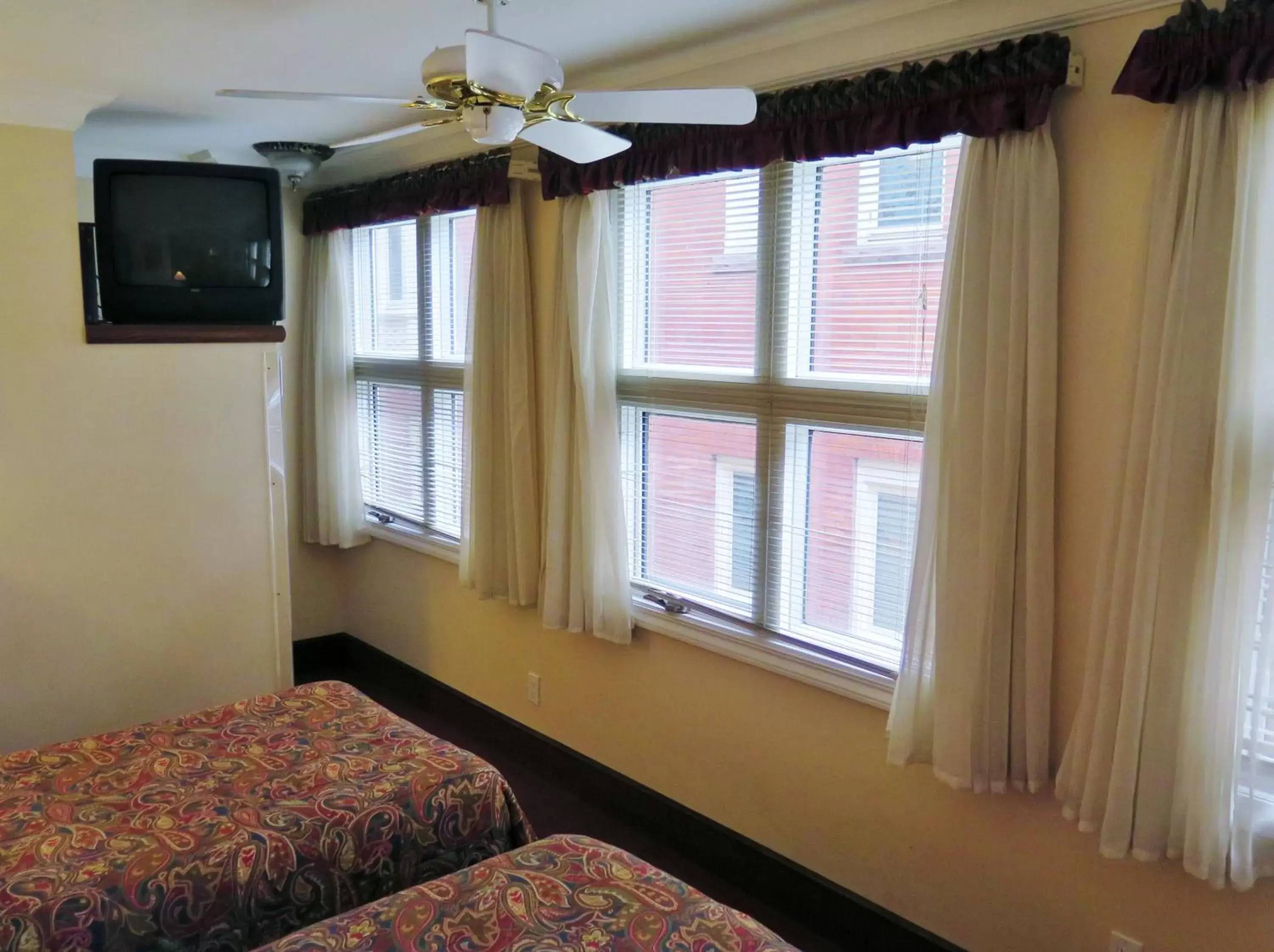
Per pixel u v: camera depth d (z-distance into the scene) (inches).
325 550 192.2
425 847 87.2
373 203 160.6
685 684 120.8
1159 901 80.5
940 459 87.3
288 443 185.3
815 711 105.9
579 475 124.7
